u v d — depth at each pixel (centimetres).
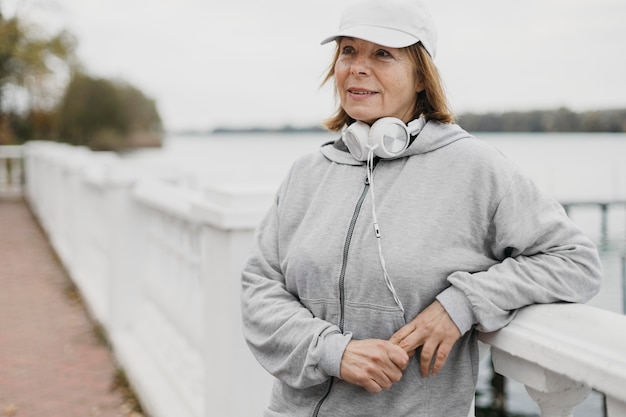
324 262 165
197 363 348
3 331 565
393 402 157
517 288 145
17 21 2078
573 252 146
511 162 157
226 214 251
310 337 160
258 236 193
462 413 157
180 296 387
